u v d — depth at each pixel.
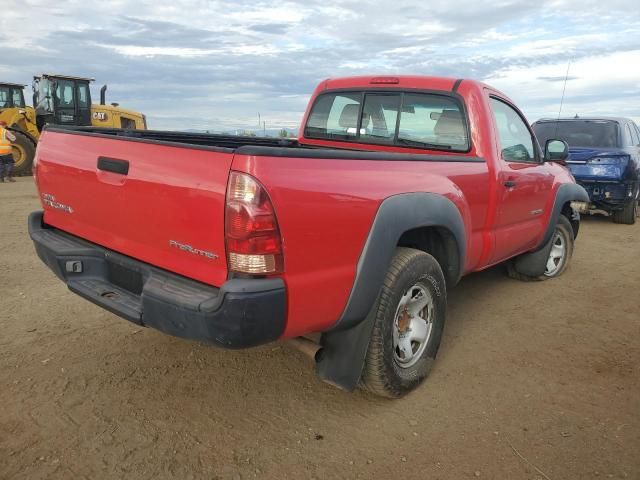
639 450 2.85
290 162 2.47
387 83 4.55
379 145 4.64
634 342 4.26
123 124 19.45
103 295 2.98
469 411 3.21
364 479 2.59
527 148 4.92
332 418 3.10
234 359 3.77
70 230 3.42
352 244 2.77
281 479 2.57
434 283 3.43
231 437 2.88
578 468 2.70
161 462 2.65
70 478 2.51
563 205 5.69
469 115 4.09
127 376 3.47
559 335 4.39
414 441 2.90
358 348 3.00
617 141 9.72
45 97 17.23
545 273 5.89
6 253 6.38
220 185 2.39
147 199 2.72
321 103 5.07
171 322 2.55
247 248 2.35
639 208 12.36
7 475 2.50
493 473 2.65
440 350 4.06
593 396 3.40
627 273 6.36
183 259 2.64
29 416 2.97
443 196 3.40
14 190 12.91
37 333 4.06
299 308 2.55
